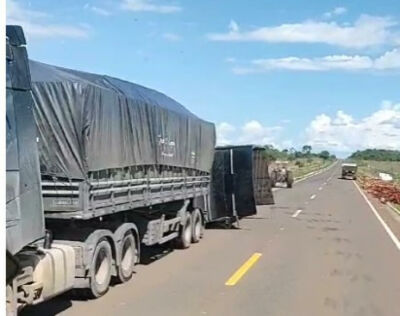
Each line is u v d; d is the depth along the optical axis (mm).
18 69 7957
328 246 18812
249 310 10352
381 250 18188
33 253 8820
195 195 18797
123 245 12414
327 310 10508
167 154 15508
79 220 10938
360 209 34875
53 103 10461
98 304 10602
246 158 23766
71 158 10453
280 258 16219
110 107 11602
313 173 109812
